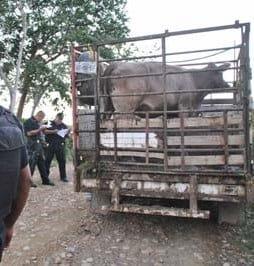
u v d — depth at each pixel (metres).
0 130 2.41
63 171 11.09
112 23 24.05
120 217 7.12
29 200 8.47
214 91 6.17
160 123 6.26
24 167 2.61
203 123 6.07
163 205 6.58
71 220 7.04
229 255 5.60
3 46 23.53
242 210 6.76
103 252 5.70
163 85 6.32
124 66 6.98
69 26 23.17
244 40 5.85
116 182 6.45
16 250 5.71
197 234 6.34
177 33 6.10
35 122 9.80
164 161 6.22
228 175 5.93
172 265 5.32
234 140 5.93
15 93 19.89
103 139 6.61
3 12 22.31
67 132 10.94
